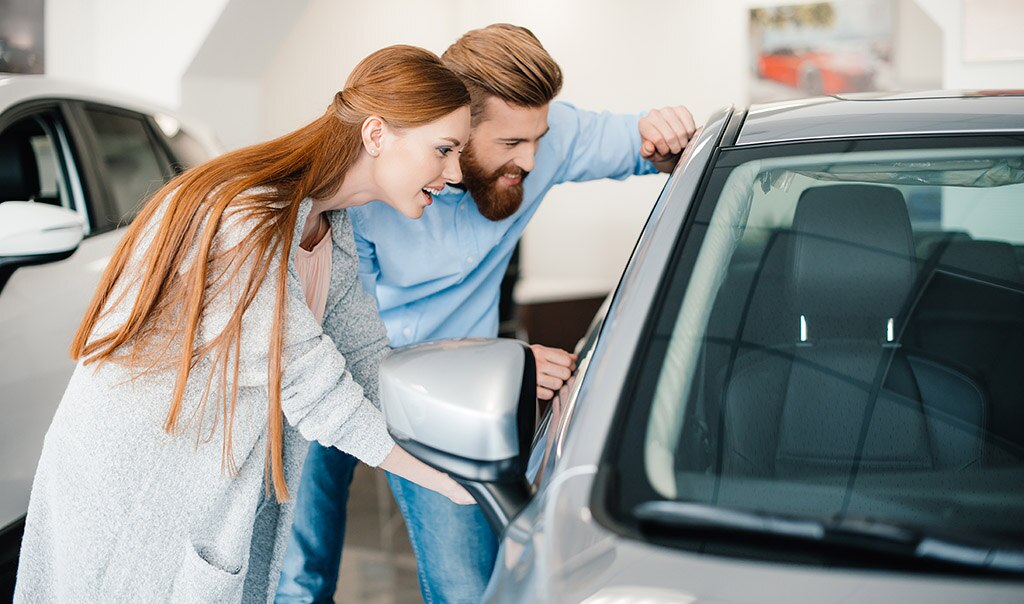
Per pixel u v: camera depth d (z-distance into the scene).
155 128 2.89
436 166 1.17
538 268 6.87
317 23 5.54
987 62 5.00
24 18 4.46
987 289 0.94
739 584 0.65
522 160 1.50
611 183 6.60
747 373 0.85
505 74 1.40
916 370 0.89
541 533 0.74
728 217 0.99
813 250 0.97
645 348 0.85
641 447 0.77
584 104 6.62
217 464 1.12
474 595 1.60
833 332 0.91
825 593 0.64
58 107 2.46
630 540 0.70
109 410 1.08
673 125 1.69
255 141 5.19
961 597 0.63
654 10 6.32
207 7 4.64
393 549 2.66
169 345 1.07
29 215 1.84
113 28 4.79
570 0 6.55
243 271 1.08
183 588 1.13
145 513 1.10
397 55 1.15
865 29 5.76
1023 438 0.85
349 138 1.15
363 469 3.39
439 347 0.91
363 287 1.56
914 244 0.98
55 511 1.12
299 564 1.78
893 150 1.04
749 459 0.81
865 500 0.79
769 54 6.03
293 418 1.14
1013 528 0.77
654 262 0.94
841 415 0.86
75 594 1.12
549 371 1.26
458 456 0.83
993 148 1.03
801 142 1.08
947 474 0.83
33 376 1.97
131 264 1.10
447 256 1.61
